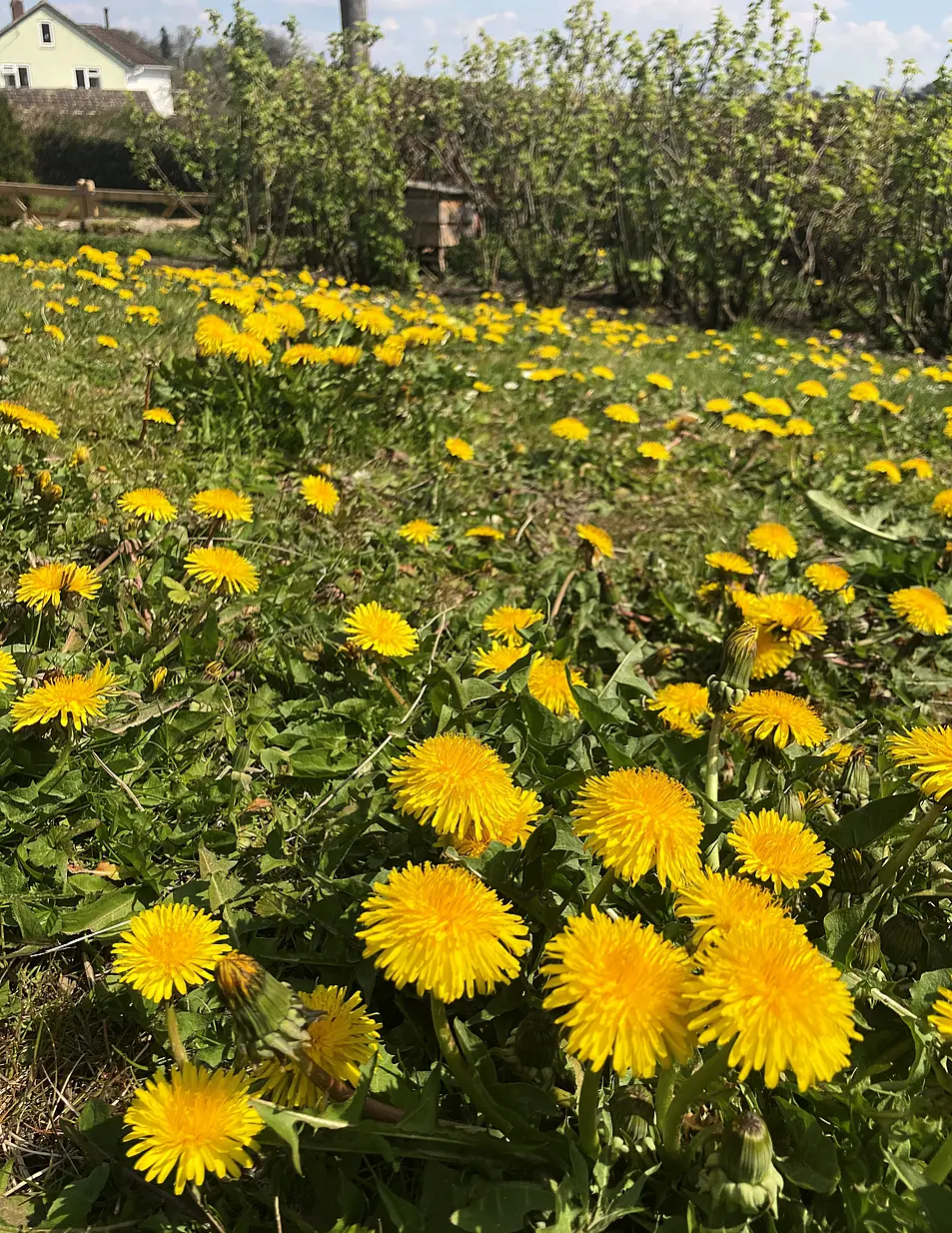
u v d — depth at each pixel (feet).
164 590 8.02
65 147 87.92
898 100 37.93
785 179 35.73
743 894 3.76
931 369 25.12
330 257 42.93
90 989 5.11
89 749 6.35
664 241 39.78
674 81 38.40
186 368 13.39
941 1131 3.87
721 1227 3.60
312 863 5.89
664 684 9.14
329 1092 3.89
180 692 7.00
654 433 17.83
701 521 13.61
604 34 39.58
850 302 39.55
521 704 6.23
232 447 12.52
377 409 14.74
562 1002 3.24
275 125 39.86
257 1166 4.19
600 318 38.68
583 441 15.99
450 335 21.15
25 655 6.72
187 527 9.96
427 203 43.88
